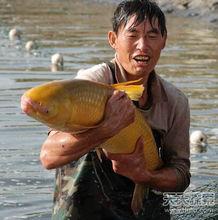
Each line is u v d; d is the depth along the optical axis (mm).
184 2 41188
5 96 20641
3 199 13258
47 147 9602
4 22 38500
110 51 28938
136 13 10391
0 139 16625
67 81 8477
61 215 10734
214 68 25219
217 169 15094
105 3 48812
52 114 8195
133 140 9812
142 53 10422
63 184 10789
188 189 13625
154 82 10930
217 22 37812
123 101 8852
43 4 48625
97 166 10742
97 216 10828
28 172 14648
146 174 10312
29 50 29375
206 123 18359
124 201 10922
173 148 11266
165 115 11070
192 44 30625
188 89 21891
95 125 8828
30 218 12453
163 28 10555
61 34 33812
